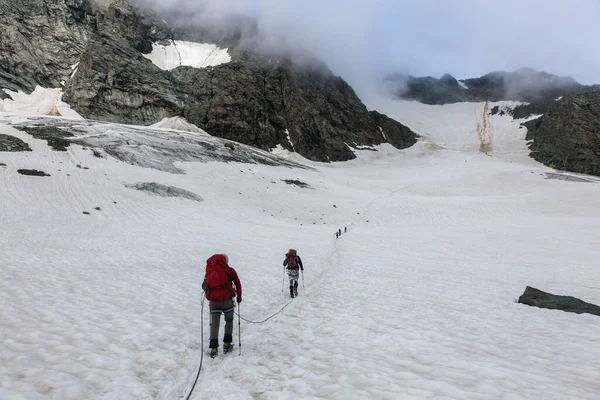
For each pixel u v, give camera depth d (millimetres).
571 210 51625
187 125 98812
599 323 9156
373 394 5133
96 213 32000
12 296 9461
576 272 20219
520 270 20391
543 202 56031
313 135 117438
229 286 7109
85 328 7672
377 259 23125
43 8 107500
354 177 86938
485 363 6215
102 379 5414
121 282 12492
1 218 24625
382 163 117250
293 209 51469
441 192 70062
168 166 55125
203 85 111625
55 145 49406
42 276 12062
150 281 13086
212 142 80625
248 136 107875
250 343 7676
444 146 148000
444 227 43125
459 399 4840
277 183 62156
